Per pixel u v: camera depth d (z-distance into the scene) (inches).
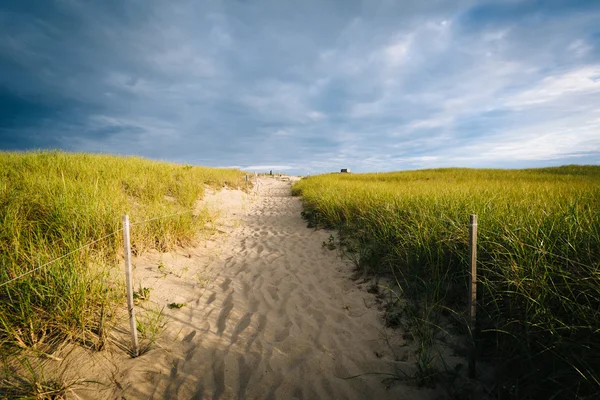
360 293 155.8
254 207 459.2
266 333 125.1
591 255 105.3
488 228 146.6
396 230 193.8
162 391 91.4
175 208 279.1
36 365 91.1
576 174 805.2
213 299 154.1
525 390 78.7
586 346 77.3
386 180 714.8
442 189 350.0
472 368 89.1
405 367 99.8
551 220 136.7
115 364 98.0
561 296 92.5
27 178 220.2
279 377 99.7
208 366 103.9
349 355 109.2
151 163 475.2
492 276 119.8
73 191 199.2
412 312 126.0
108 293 123.2
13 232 139.3
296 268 197.9
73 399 83.4
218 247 243.9
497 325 98.2
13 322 99.4
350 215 288.2
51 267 115.6
